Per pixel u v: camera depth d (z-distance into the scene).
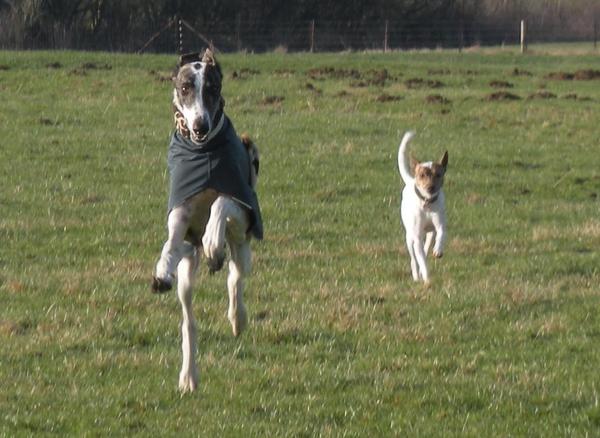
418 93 32.59
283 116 28.80
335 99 31.16
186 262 9.91
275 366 11.12
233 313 10.38
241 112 29.23
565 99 32.12
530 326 12.71
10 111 28.66
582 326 12.83
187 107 9.41
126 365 11.10
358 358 11.50
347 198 20.67
